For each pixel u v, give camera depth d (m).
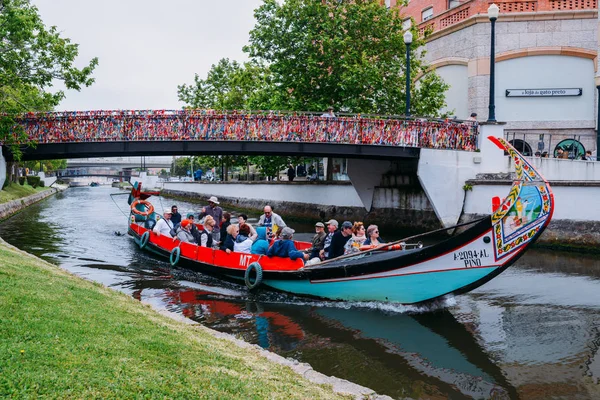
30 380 4.09
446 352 7.89
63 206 39.19
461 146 19.77
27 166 69.38
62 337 5.17
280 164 34.69
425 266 9.90
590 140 24.41
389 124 20.23
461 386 6.66
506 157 19.06
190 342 6.06
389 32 25.73
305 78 25.28
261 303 10.83
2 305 5.86
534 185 9.19
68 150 21.36
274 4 25.78
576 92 24.38
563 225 16.48
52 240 19.19
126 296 8.91
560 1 24.36
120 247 17.67
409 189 22.56
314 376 5.88
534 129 24.88
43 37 22.20
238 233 13.32
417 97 26.16
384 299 10.26
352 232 11.37
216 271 12.77
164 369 4.83
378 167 24.28
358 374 7.01
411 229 22.30
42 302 6.32
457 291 9.84
